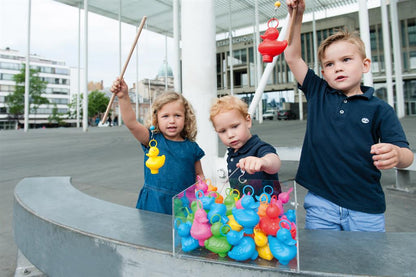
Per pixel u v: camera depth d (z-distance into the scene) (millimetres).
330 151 1386
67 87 83188
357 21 27984
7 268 1885
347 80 1354
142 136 1866
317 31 29906
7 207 3188
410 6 24688
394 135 1232
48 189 1911
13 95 54781
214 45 3123
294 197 812
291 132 11562
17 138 13938
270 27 1177
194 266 891
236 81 39844
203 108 3045
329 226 1383
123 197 3455
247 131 1472
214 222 858
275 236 814
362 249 919
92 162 6250
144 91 59125
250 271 823
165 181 1803
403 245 944
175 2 8188
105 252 1060
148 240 1032
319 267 801
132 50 1580
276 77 34969
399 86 17672
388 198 3102
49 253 1279
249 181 942
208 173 3033
